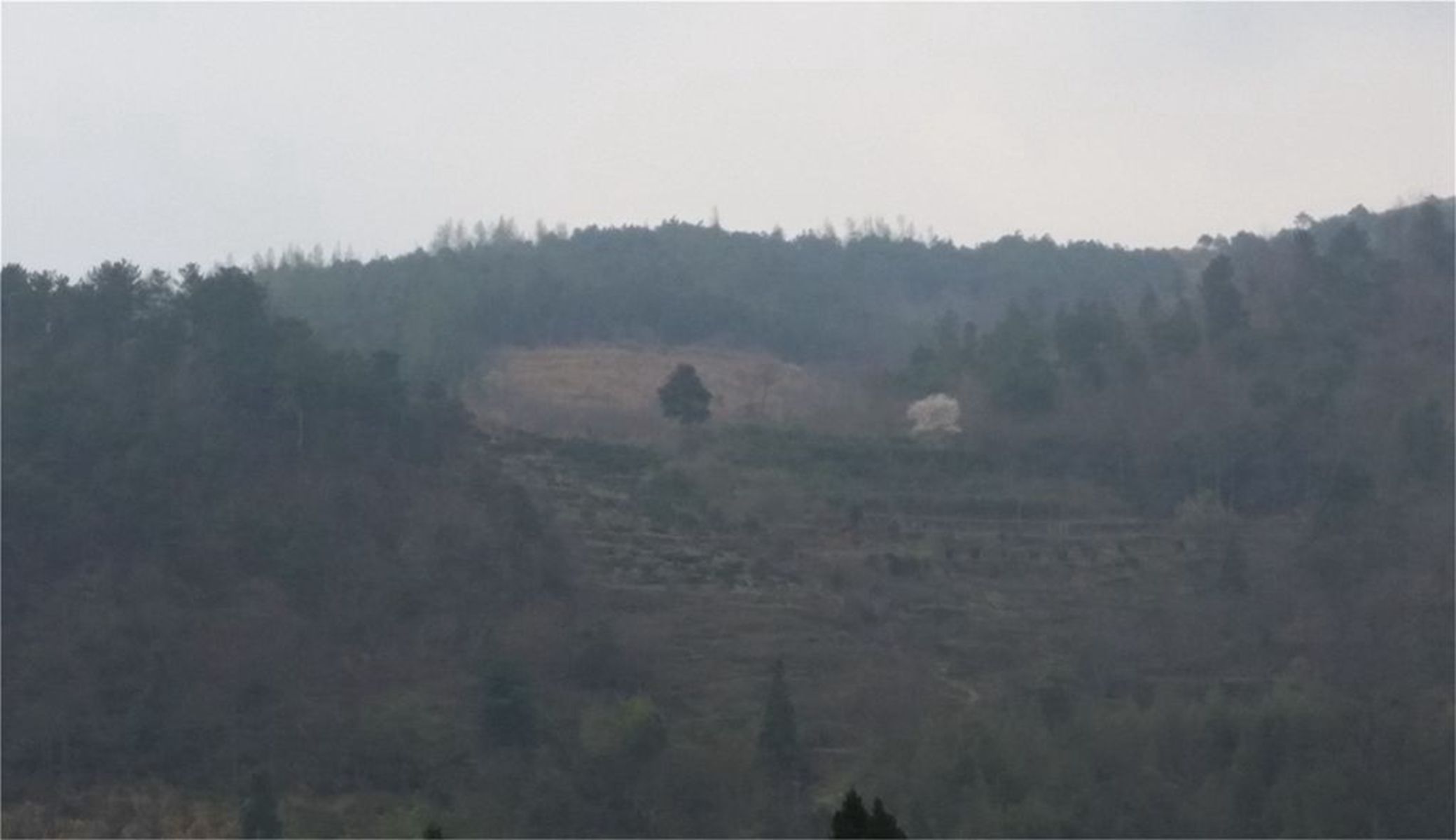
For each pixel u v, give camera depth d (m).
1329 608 131.75
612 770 107.69
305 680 119.69
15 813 105.06
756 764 107.25
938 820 100.62
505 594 132.00
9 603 122.69
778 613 134.12
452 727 114.31
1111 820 101.81
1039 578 143.62
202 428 138.62
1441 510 142.88
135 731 112.62
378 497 140.25
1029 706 114.38
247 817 101.75
